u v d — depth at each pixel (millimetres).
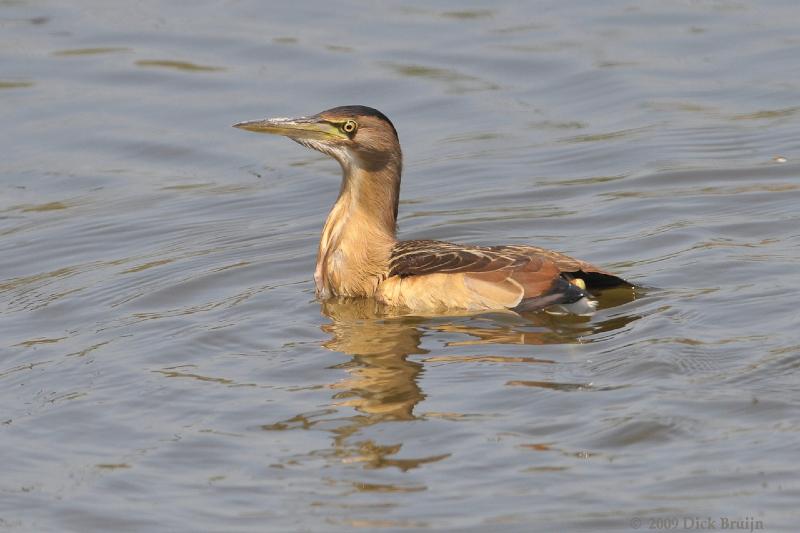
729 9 28797
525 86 25812
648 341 14977
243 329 16359
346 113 17641
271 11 29375
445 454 12766
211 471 12812
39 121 24969
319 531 11617
